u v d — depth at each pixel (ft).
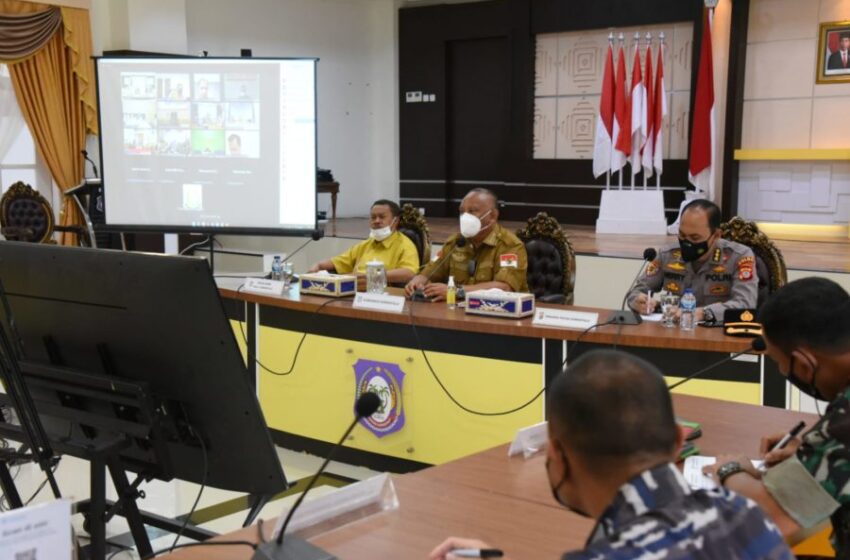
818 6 27.30
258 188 15.38
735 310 9.34
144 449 5.19
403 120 36.27
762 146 28.86
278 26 33.45
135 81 15.40
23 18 24.48
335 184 33.14
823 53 27.40
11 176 25.31
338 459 12.00
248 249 28.68
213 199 15.52
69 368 4.94
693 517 2.97
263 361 12.74
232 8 31.91
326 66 35.19
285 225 15.39
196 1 30.81
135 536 5.77
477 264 12.62
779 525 4.78
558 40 32.35
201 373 4.58
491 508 5.33
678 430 3.25
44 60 25.23
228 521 9.82
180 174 15.52
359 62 36.22
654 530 2.92
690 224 10.66
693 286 11.13
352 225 31.78
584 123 32.22
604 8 30.81
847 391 4.71
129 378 4.82
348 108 36.17
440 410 10.83
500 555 4.17
